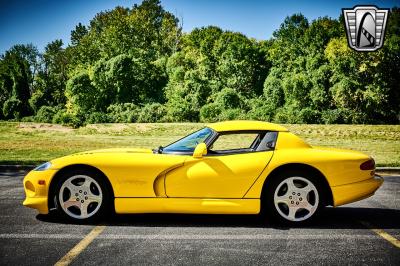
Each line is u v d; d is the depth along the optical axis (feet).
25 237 14.07
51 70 252.83
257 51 204.23
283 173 15.78
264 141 16.40
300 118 126.62
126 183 15.57
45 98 222.89
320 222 16.61
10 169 33.47
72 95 165.17
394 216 17.88
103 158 15.81
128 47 233.76
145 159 15.78
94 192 16.02
